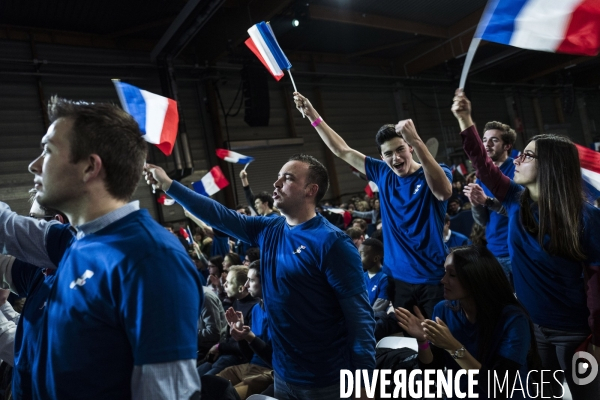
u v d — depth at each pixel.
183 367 0.84
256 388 2.60
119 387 0.88
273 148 10.70
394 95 13.49
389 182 2.56
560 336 1.71
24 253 1.25
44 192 0.96
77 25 8.20
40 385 0.92
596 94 20.03
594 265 1.55
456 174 12.09
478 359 1.59
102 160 0.97
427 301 2.41
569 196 1.59
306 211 1.75
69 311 0.89
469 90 14.84
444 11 11.24
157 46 8.36
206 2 6.86
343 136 12.03
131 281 0.85
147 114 1.69
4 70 7.64
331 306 1.63
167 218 8.88
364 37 11.55
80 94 8.31
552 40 1.28
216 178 3.89
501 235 3.07
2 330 1.52
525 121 16.89
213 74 9.65
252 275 2.86
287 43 10.88
